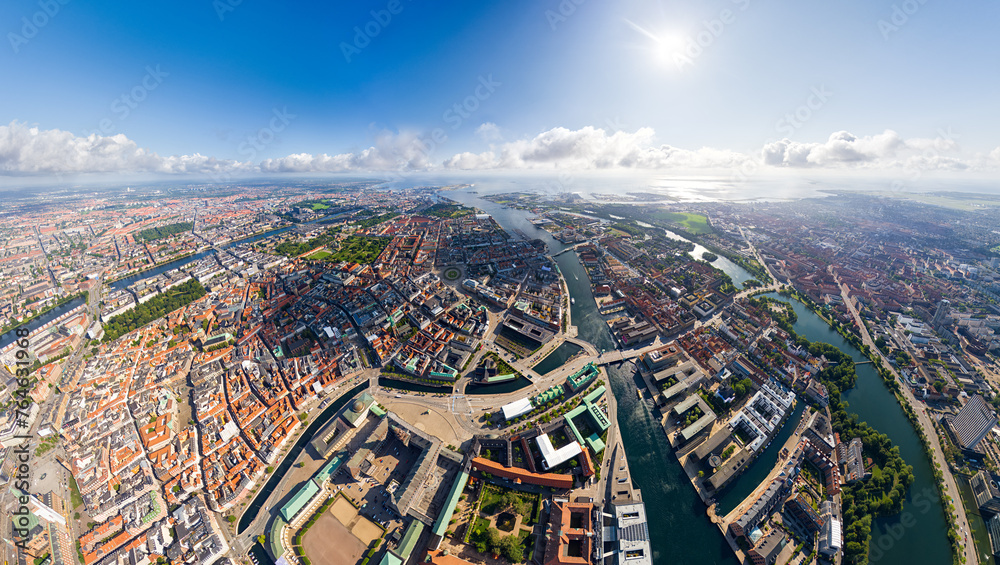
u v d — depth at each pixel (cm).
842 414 17162
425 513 13138
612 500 13938
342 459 15638
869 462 15000
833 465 14812
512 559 11862
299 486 14875
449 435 16688
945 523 13338
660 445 16162
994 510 13175
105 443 16225
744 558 12431
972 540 12769
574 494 13875
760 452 15812
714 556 12506
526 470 14838
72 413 17875
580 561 11675
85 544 12725
